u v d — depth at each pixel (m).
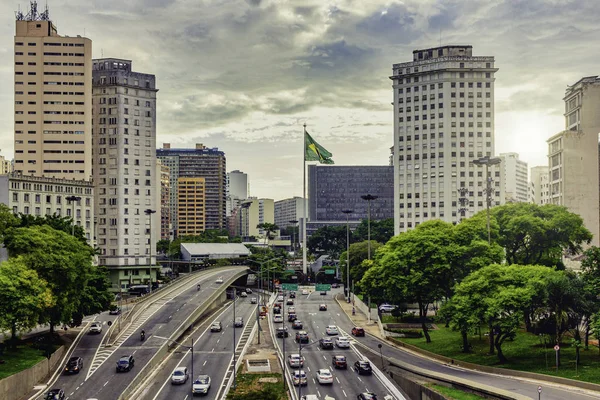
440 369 89.88
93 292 118.81
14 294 86.06
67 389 83.25
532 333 104.81
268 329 133.50
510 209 134.12
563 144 181.50
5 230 102.38
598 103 180.62
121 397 76.62
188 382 87.06
